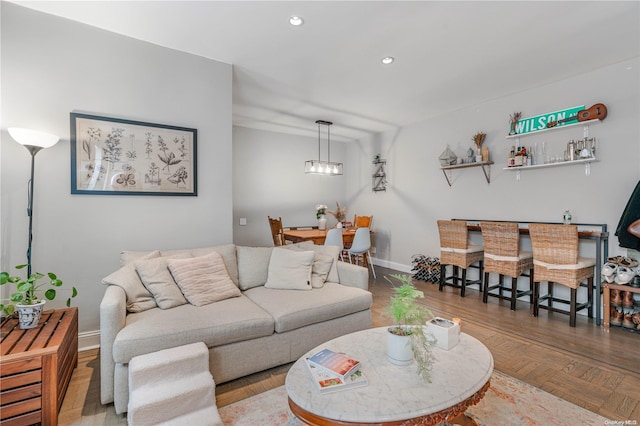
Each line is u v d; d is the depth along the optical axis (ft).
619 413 5.65
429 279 15.47
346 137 21.16
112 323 5.77
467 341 5.60
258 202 19.36
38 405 5.06
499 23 7.95
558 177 11.61
